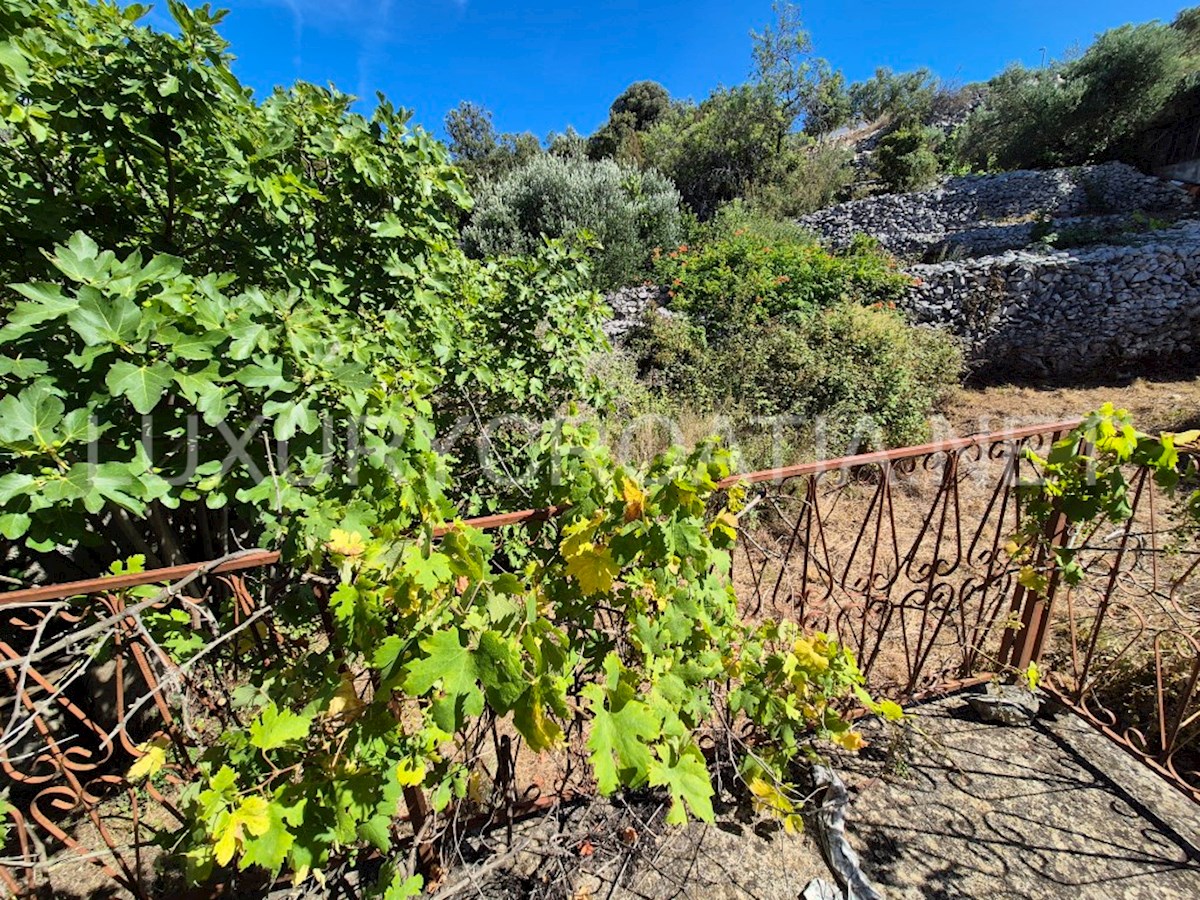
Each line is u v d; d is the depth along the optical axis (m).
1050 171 12.01
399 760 1.08
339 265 2.05
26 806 1.97
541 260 2.91
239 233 1.81
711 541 1.42
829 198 14.70
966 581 1.99
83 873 1.79
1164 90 12.68
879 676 2.37
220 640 1.17
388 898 1.17
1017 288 7.33
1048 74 15.59
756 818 1.69
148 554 2.10
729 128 15.30
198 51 1.47
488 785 1.71
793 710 1.50
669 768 1.12
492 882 1.53
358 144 1.92
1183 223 9.28
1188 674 2.00
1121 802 1.71
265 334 1.20
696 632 1.37
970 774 1.81
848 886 1.48
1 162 1.54
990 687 2.10
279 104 1.90
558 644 1.01
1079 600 2.68
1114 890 1.48
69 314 1.02
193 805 1.04
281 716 0.94
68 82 1.41
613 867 1.53
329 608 1.24
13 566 2.21
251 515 1.77
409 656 0.95
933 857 1.58
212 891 1.51
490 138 22.83
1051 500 1.80
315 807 1.00
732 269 7.90
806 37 16.44
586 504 1.22
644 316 7.50
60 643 0.95
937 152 17.83
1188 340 6.99
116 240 1.71
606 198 10.45
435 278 2.30
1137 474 1.79
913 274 7.82
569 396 3.09
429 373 1.95
